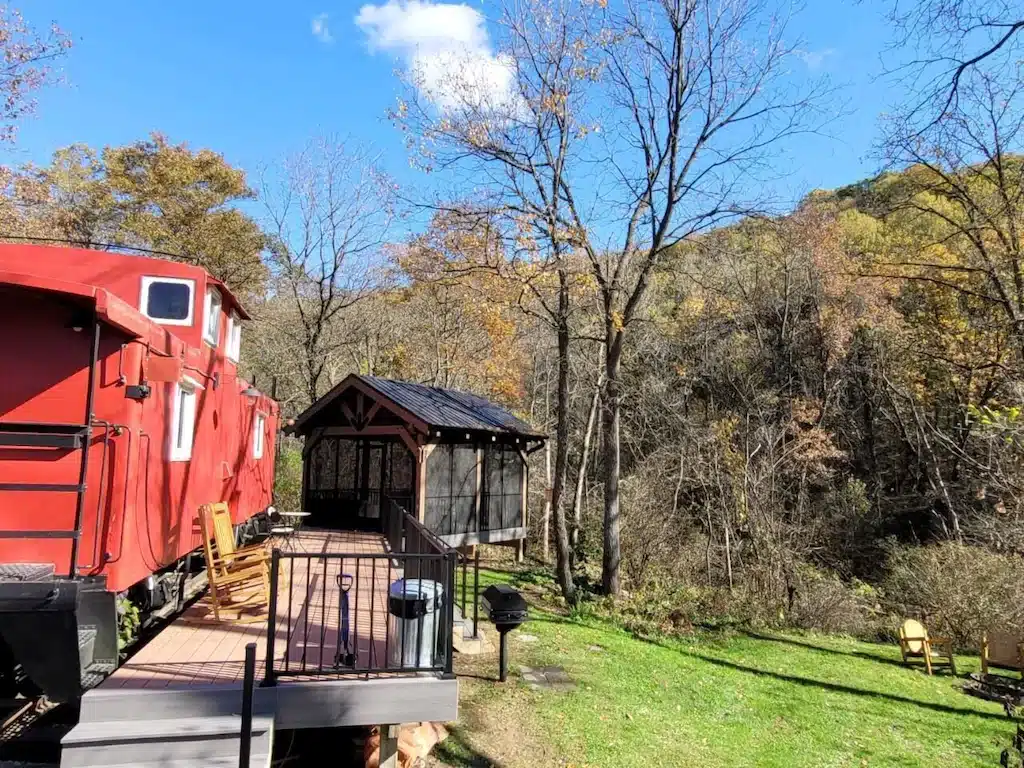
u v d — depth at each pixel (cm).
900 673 1174
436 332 2536
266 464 1312
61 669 464
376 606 748
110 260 766
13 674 505
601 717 743
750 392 2120
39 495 493
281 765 570
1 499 484
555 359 2484
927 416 2125
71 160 2506
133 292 768
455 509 1455
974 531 1592
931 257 1764
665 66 1359
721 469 1738
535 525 2047
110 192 2447
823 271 2239
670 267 1586
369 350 2614
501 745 639
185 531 732
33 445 488
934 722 919
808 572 1636
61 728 546
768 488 1692
